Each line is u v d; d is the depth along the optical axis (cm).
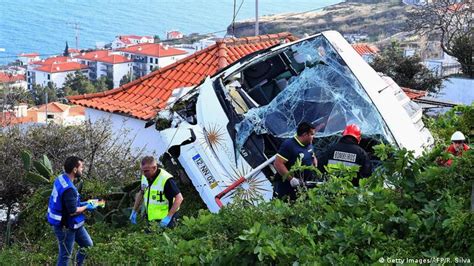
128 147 1292
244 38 1902
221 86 972
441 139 1041
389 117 901
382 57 3594
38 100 6631
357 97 920
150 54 9775
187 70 1773
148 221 873
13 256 912
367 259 579
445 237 586
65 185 800
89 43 18050
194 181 923
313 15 10069
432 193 663
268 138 918
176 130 957
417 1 5375
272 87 1012
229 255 594
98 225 977
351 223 607
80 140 1220
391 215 625
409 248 580
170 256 614
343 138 823
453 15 4003
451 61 4656
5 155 1205
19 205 1203
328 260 567
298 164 763
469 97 3366
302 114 928
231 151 916
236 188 891
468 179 654
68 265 805
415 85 3456
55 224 802
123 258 711
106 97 1758
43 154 1155
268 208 684
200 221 696
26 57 11450
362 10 9888
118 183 1134
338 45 973
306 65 977
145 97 1719
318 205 675
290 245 595
